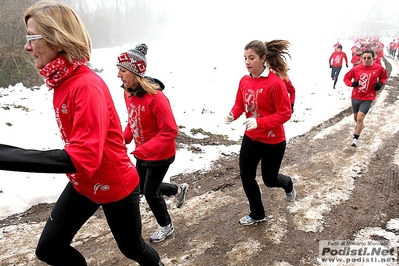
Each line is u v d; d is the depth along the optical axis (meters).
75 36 1.61
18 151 1.40
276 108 3.01
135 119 2.87
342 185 4.51
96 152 1.52
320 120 7.80
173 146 2.98
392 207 3.94
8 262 2.92
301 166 5.18
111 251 3.10
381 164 5.26
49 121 6.18
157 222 3.45
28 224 3.49
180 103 8.92
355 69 6.13
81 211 1.96
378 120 7.80
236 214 3.78
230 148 5.88
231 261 2.98
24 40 8.97
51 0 1.62
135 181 2.02
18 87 8.05
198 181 4.60
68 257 1.99
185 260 2.99
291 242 3.26
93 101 1.56
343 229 3.48
